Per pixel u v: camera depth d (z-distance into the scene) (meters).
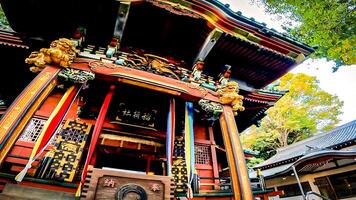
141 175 3.54
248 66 8.98
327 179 15.80
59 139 7.00
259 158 30.11
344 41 10.71
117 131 7.82
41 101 5.13
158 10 7.40
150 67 7.50
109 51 6.77
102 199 3.12
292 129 30.64
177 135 8.72
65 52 6.04
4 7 6.50
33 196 5.39
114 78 6.41
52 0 6.54
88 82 6.37
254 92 9.24
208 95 7.37
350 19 10.19
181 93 7.01
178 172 7.86
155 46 8.92
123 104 8.05
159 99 8.22
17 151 6.44
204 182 8.00
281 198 18.55
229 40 7.79
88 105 7.99
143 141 7.93
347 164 14.91
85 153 7.16
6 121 4.36
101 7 6.84
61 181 6.19
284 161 18.72
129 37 8.52
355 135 16.88
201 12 7.25
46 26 7.30
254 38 7.70
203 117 8.12
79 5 6.79
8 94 8.83
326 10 10.16
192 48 8.85
